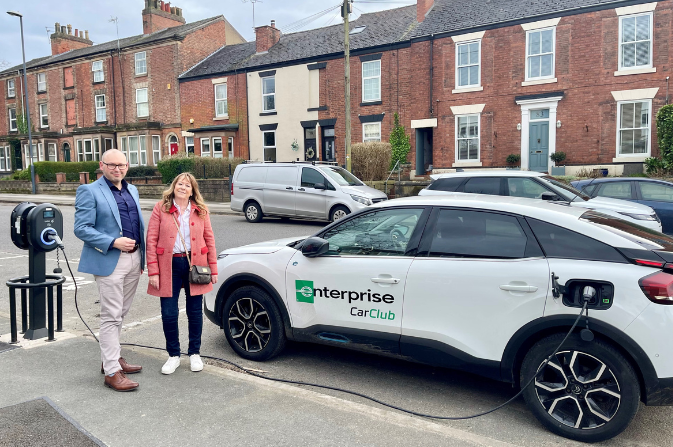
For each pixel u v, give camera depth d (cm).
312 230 1373
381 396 414
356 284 416
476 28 1986
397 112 2247
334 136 2475
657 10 1675
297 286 449
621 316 316
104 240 390
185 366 451
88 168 3219
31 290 505
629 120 1747
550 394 346
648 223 780
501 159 1981
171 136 3075
